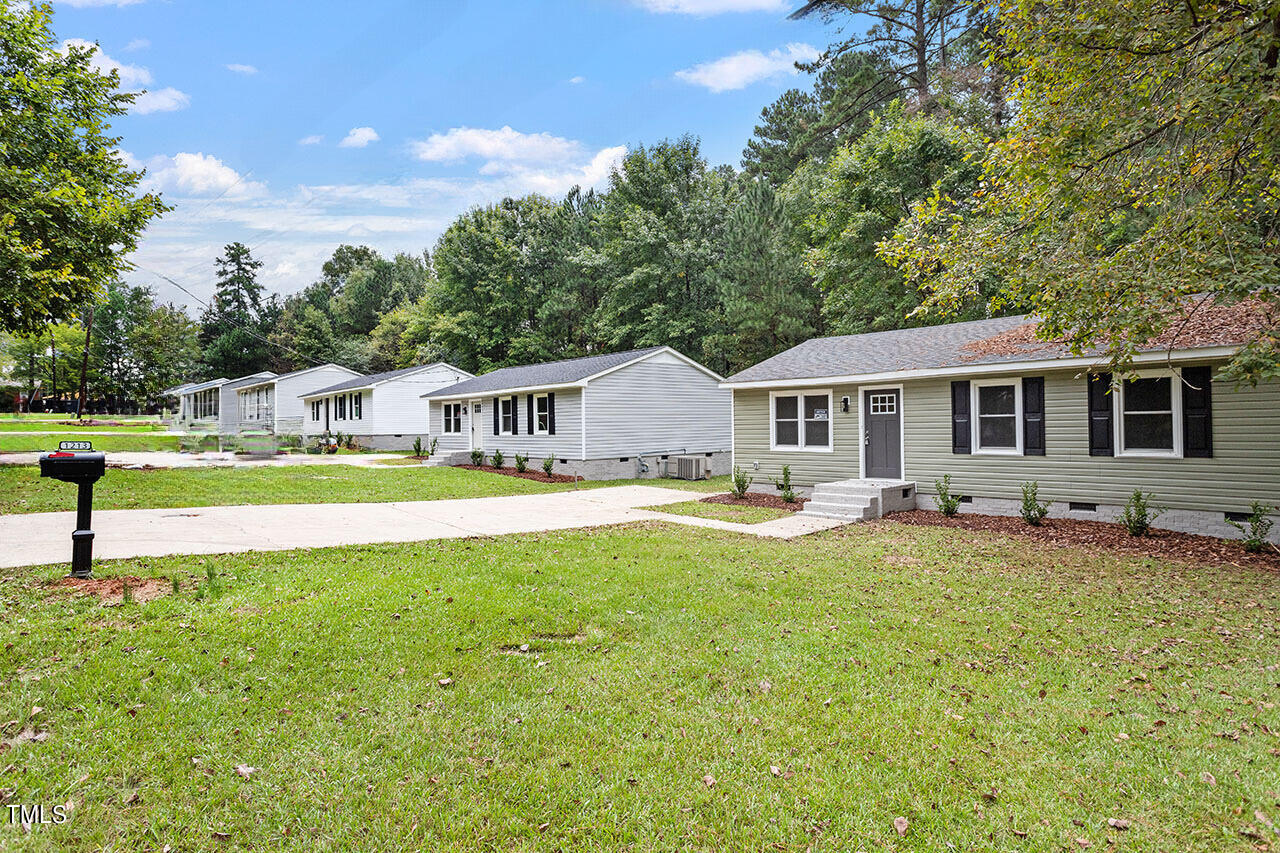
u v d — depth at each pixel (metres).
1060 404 11.63
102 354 61.94
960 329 14.97
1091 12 6.68
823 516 12.55
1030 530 10.91
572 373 22.25
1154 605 6.69
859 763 3.62
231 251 74.00
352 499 14.80
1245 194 7.37
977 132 20.95
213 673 4.46
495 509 13.59
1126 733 3.99
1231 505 9.99
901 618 6.20
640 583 7.22
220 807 3.10
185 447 27.59
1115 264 7.16
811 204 29.52
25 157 15.68
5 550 7.82
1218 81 6.65
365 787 3.29
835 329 24.89
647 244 32.53
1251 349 6.43
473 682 4.54
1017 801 3.30
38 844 2.75
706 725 4.01
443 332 44.59
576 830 3.01
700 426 24.47
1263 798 3.29
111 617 5.41
